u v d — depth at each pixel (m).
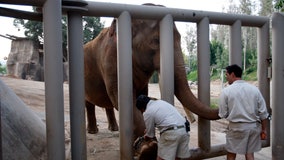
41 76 25.94
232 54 4.34
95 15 3.29
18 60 25.98
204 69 4.04
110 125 7.37
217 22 4.12
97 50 5.78
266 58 4.65
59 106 2.84
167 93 3.73
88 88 6.29
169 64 3.69
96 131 7.08
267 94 4.71
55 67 2.81
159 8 3.60
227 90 3.96
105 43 5.36
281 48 4.38
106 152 5.53
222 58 39.16
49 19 2.78
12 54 26.14
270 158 5.31
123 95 3.48
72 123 3.21
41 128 4.17
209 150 4.25
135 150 3.99
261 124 4.07
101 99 6.26
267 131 4.67
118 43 3.45
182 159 4.02
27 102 11.34
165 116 3.69
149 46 4.86
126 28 3.41
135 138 4.33
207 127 4.23
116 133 7.12
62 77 2.87
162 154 3.72
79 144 3.21
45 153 3.63
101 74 5.82
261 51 4.67
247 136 3.93
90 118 7.01
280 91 4.43
